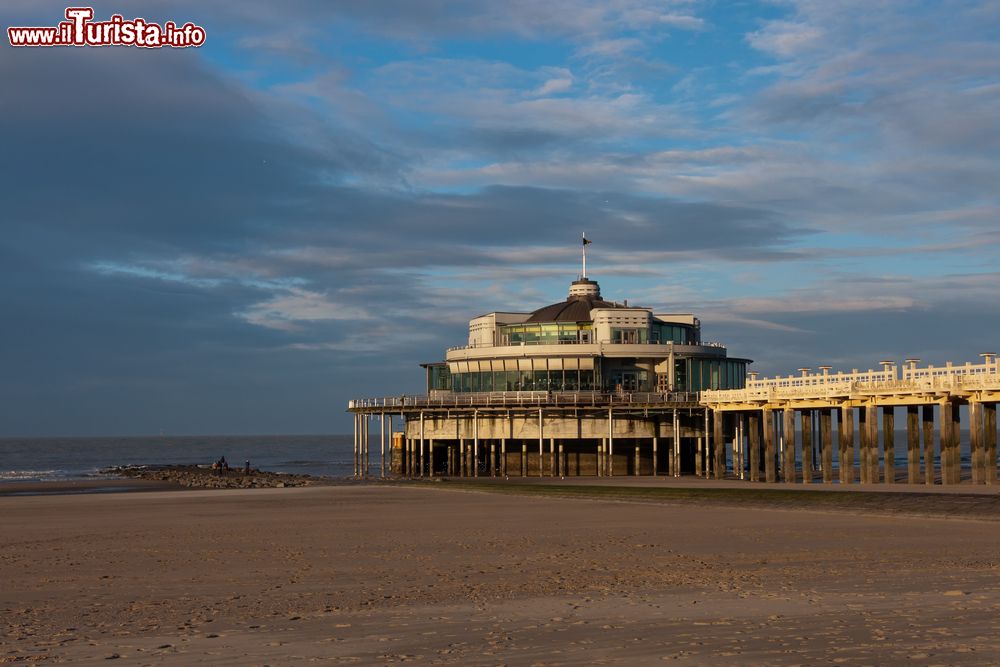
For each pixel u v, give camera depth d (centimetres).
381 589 2577
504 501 5656
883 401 6038
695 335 9750
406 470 9481
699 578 2673
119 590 2634
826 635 1864
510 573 2831
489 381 9006
